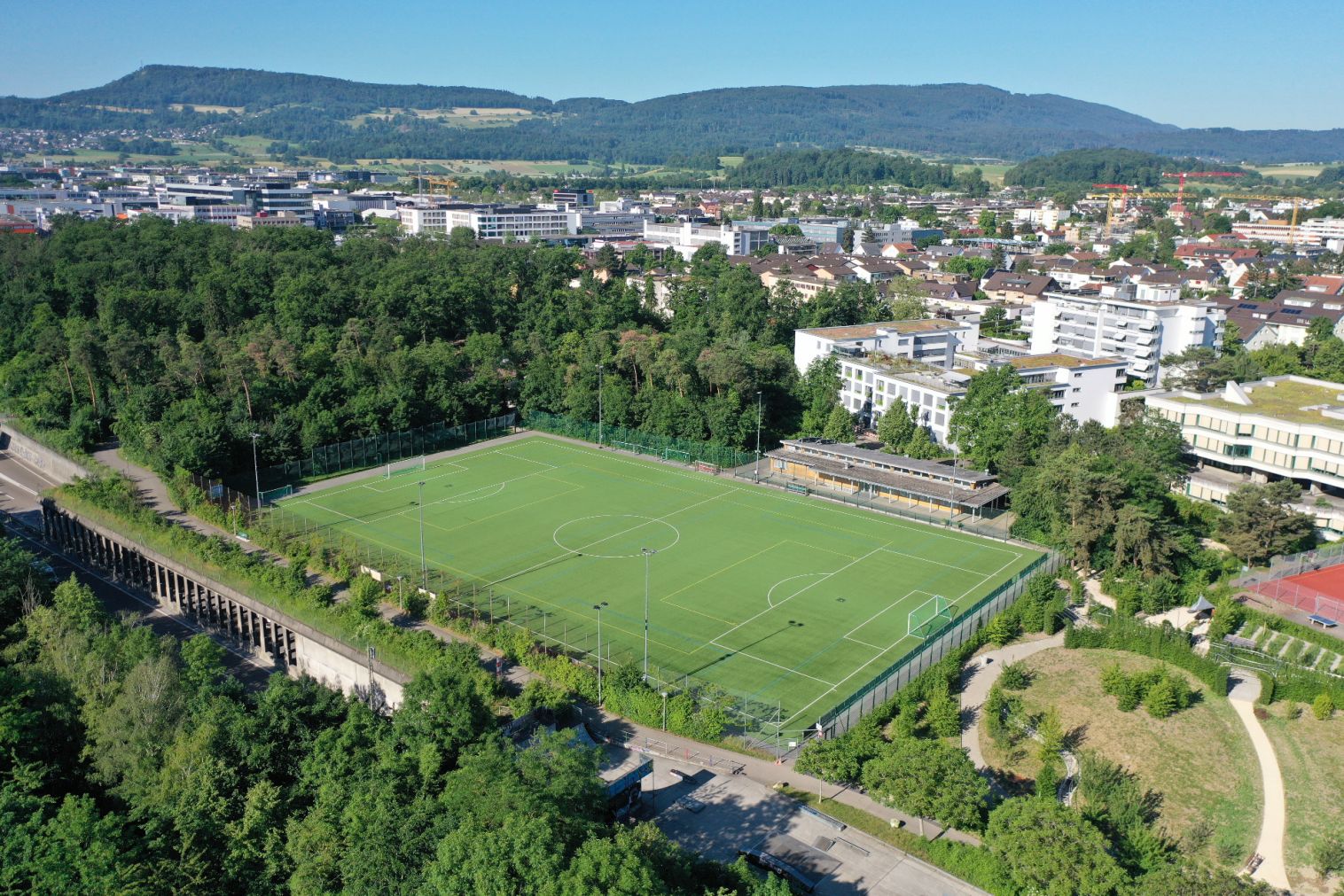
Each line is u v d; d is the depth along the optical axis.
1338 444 178.75
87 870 82.38
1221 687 121.56
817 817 99.19
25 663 120.50
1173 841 96.62
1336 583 151.75
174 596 167.12
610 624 145.75
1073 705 121.25
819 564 168.50
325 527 182.00
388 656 130.38
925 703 122.31
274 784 101.69
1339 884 90.88
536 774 87.06
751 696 126.00
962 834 96.56
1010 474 193.62
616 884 72.75
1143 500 163.88
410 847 82.00
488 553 171.62
